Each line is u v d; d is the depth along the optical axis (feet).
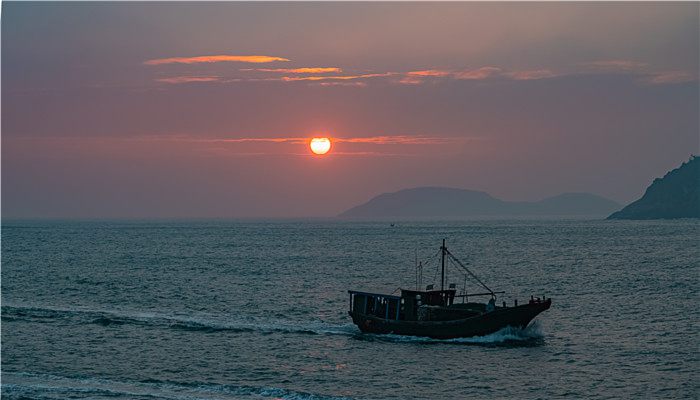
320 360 317.83
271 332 375.86
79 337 362.53
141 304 489.26
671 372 301.43
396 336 360.07
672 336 369.91
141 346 343.46
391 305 366.22
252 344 347.97
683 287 582.35
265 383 284.00
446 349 336.29
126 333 372.58
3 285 602.85
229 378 290.35
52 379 286.25
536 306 352.08
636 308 466.70
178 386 276.82
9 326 388.78
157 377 290.35
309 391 274.36
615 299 513.04
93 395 264.11
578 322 411.34
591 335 371.15
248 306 478.18
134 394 264.93
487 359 319.68
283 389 272.51
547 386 282.77
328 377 292.40
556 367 307.99
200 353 329.72
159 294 543.39
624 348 342.03
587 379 291.58
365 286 611.88
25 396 262.88
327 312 451.94
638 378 293.23
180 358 321.11
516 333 353.92
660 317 429.38
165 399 258.78
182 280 645.92
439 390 277.44
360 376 294.25
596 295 538.88
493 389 279.28
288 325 398.62
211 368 304.71
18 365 308.60
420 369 303.68
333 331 378.32
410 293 360.07
